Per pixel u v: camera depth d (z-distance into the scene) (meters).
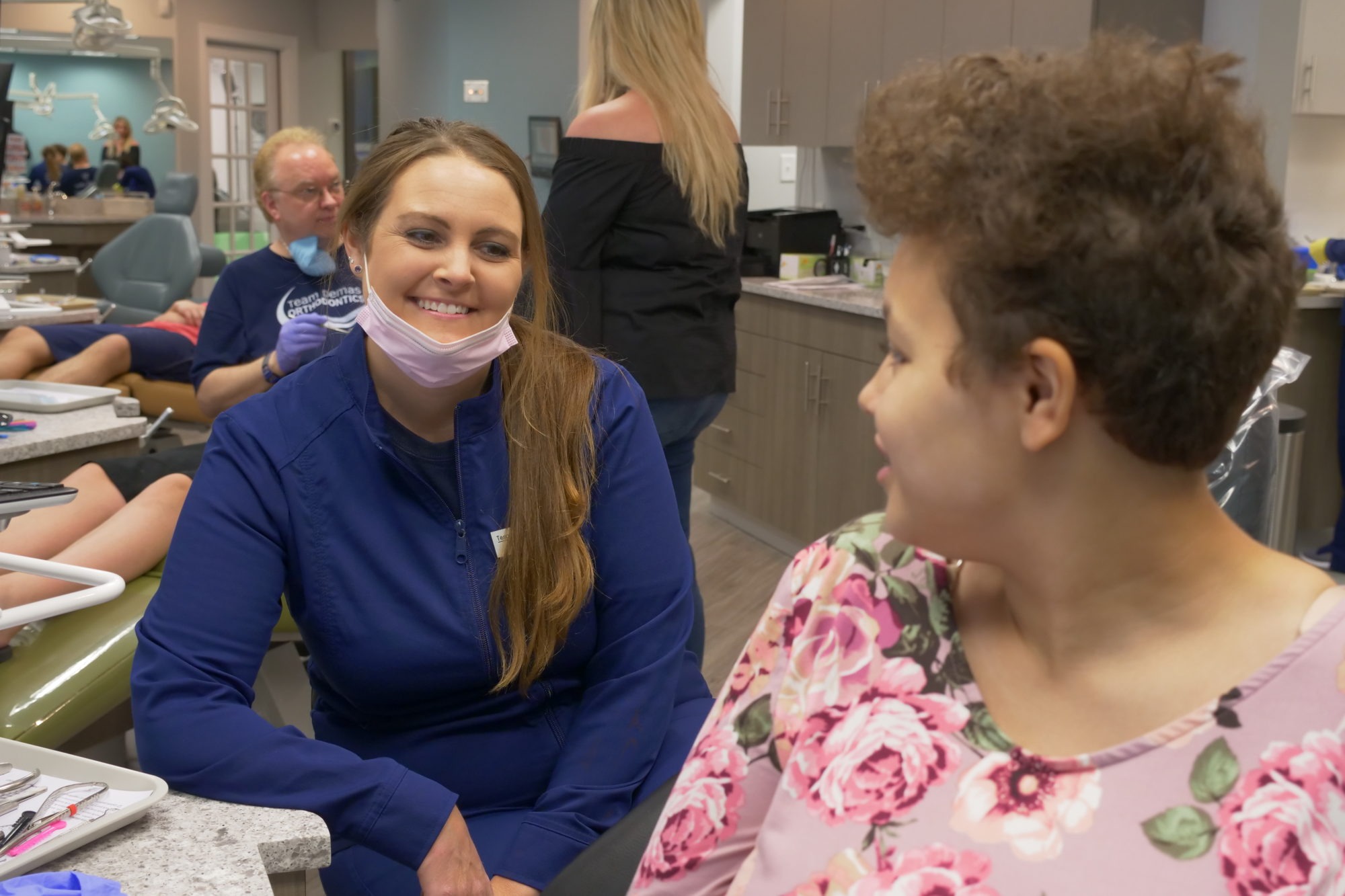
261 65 12.21
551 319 1.76
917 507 0.68
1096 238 0.59
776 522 4.79
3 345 4.47
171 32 11.11
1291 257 0.62
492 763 1.52
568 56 8.16
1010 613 0.73
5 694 1.86
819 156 5.66
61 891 0.92
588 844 1.43
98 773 1.18
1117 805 0.63
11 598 1.93
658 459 1.62
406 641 1.46
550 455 1.50
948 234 0.64
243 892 1.01
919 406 0.66
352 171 13.21
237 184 12.09
